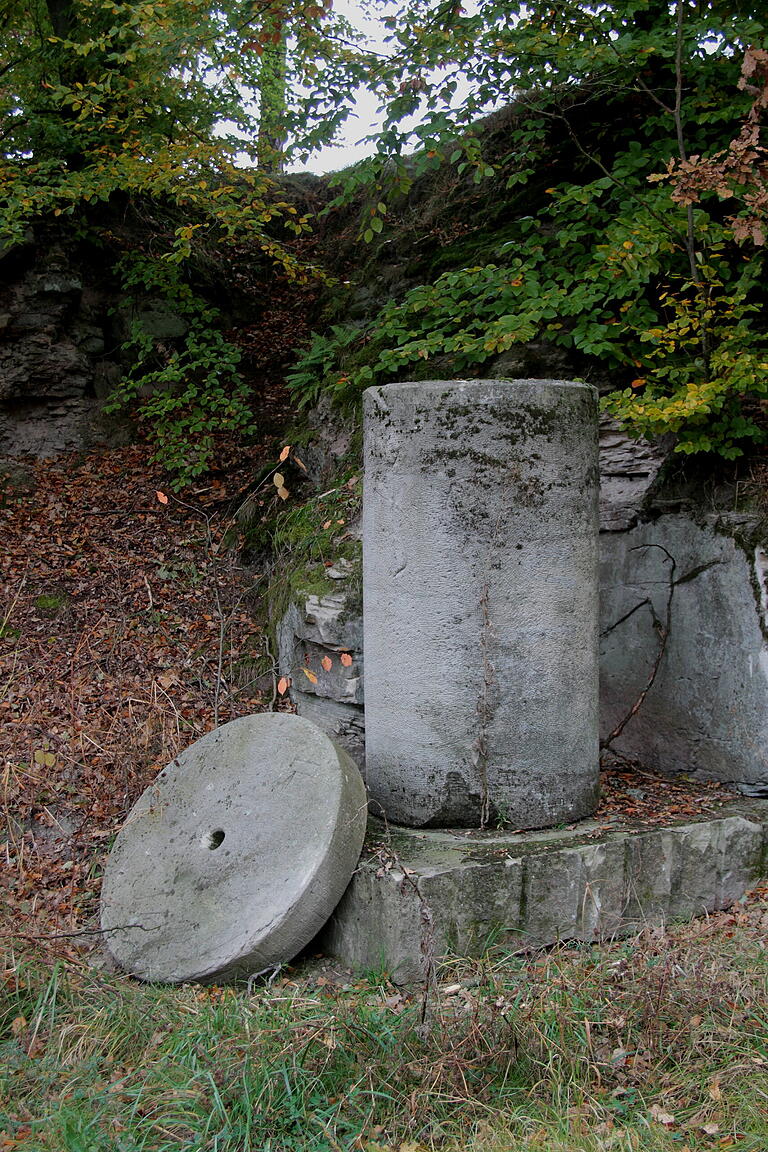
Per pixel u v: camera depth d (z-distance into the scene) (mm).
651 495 5164
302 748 3883
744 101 5336
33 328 7598
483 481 3865
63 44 6965
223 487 7203
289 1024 2959
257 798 3859
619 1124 2547
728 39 5305
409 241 7930
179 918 3643
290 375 7508
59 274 7688
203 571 6441
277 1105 2600
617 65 5820
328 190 10477
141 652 5703
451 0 5676
